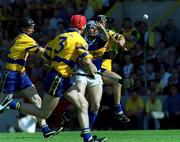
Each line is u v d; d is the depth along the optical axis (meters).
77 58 26.97
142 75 52.84
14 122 50.28
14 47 30.78
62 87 27.00
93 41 33.50
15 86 31.23
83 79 32.66
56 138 34.22
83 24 27.33
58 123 47.50
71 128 49.03
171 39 57.44
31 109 29.33
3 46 57.62
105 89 49.88
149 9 62.81
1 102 31.42
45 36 55.91
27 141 32.06
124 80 35.25
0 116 50.28
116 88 35.59
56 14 59.44
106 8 62.38
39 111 28.75
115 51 34.91
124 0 63.53
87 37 33.56
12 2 62.28
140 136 36.44
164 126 50.38
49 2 61.16
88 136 27.17
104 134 38.78
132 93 50.31
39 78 53.06
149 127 50.22
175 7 62.31
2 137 35.16
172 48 54.72
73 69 27.33
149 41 55.69
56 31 56.66
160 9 62.78
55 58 26.86
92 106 33.56
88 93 33.50
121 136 36.56
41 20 59.56
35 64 53.41
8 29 60.19
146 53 54.22
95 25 33.50
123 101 51.28
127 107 50.53
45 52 27.31
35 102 31.12
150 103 50.50
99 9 61.44
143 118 50.19
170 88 51.03
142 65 53.59
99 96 33.44
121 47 34.78
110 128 49.91
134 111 50.22
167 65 54.03
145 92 51.81
